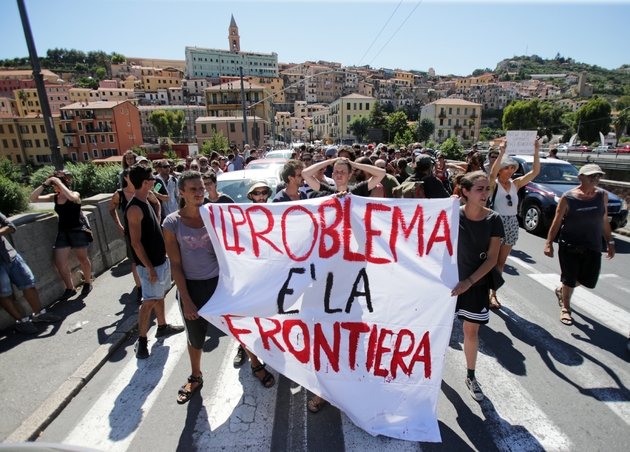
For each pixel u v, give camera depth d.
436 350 2.63
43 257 4.60
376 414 2.60
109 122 66.75
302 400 3.00
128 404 2.99
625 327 4.08
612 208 7.63
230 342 3.96
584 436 2.56
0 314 3.99
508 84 151.88
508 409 2.84
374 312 2.72
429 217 2.67
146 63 158.50
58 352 3.63
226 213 2.81
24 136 67.19
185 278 2.91
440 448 2.47
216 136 41.06
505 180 4.63
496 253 2.71
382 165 5.48
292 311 2.78
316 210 2.78
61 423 2.80
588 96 138.88
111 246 6.19
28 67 150.00
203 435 2.64
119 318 4.34
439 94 144.12
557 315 4.38
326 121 100.88
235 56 136.88
